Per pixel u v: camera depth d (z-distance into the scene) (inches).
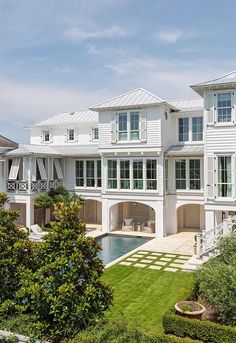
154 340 313.0
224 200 733.9
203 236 618.8
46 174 1088.8
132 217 1092.5
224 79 743.1
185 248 781.3
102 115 989.8
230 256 448.1
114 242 900.0
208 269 413.4
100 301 304.8
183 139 986.1
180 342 308.0
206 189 753.0
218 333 331.0
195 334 340.8
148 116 928.3
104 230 997.8
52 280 295.9
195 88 748.6
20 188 1034.7
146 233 968.3
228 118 733.9
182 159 964.6
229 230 609.0
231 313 356.8
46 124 1275.8
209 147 749.3
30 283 302.0
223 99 737.6
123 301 462.6
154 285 528.4
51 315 301.0
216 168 743.7
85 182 1111.0
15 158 1043.9
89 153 1066.7
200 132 964.0
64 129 1249.4
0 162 1062.4
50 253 316.2
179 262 663.1
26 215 1024.2
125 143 956.0
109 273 595.8
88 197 1106.1
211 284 386.0
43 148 1131.9
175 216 965.8
